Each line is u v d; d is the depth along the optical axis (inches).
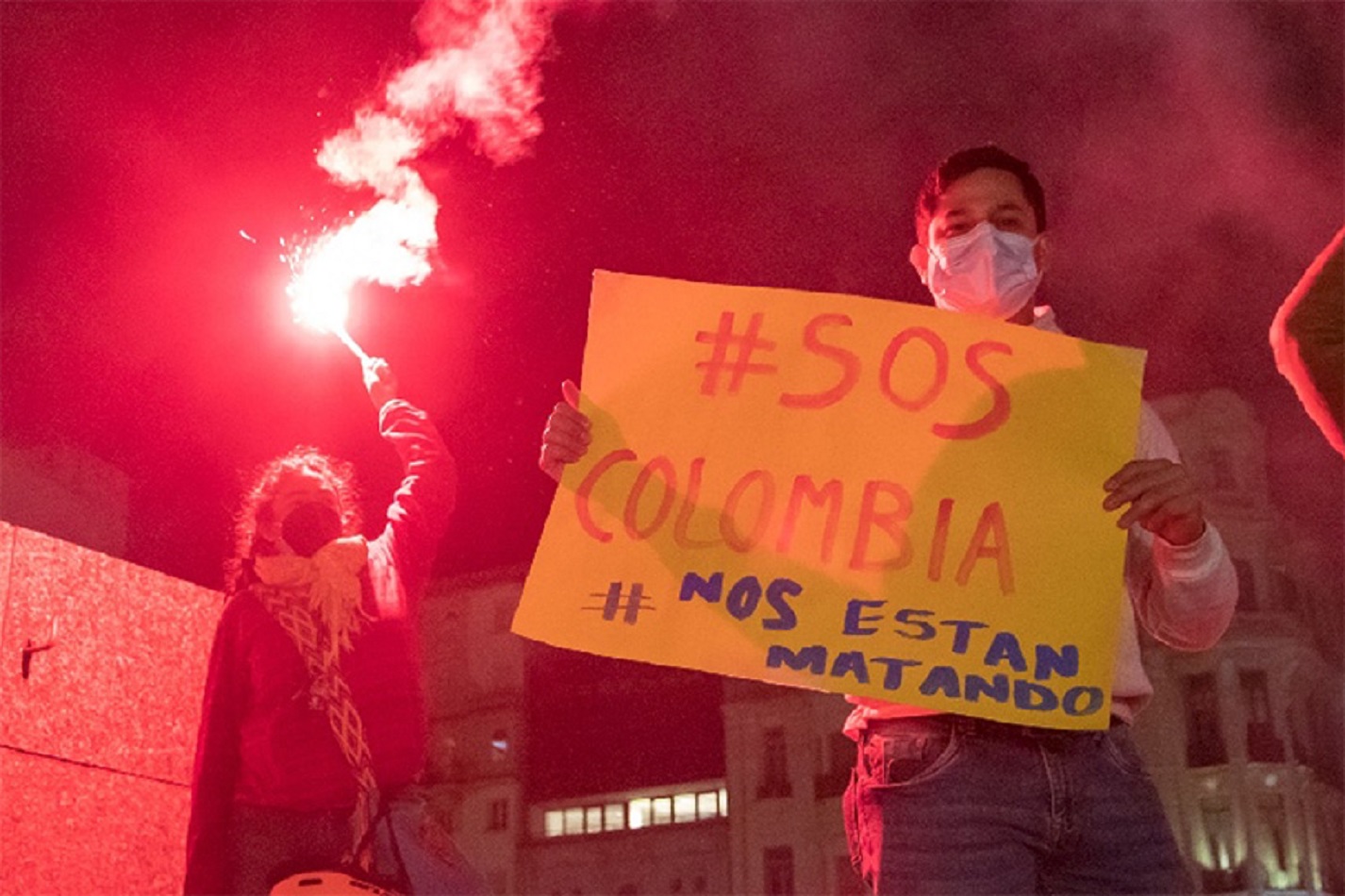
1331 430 103.3
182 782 188.2
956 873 112.0
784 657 118.5
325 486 156.2
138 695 184.4
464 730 1622.8
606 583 122.3
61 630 175.5
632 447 127.0
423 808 146.6
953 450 124.6
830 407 127.2
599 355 130.3
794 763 1441.9
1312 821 1348.4
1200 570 116.0
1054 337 127.3
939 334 128.6
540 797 1585.9
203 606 196.7
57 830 170.2
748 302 131.3
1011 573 120.0
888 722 118.6
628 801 1547.7
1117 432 123.8
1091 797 114.9
